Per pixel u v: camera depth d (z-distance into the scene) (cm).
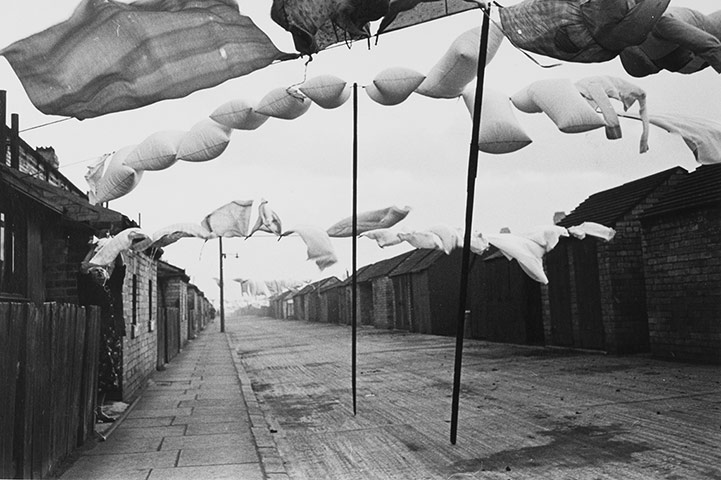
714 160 445
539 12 360
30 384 514
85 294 1022
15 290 795
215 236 916
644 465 618
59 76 355
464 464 655
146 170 524
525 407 971
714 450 659
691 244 1484
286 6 354
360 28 367
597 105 456
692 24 387
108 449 729
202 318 5509
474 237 1103
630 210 1750
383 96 501
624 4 337
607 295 1745
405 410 1002
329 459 708
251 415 968
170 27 353
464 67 472
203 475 615
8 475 458
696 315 1466
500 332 2445
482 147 522
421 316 3412
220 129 505
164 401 1129
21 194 800
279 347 2805
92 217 873
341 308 5438
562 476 597
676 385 1122
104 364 988
